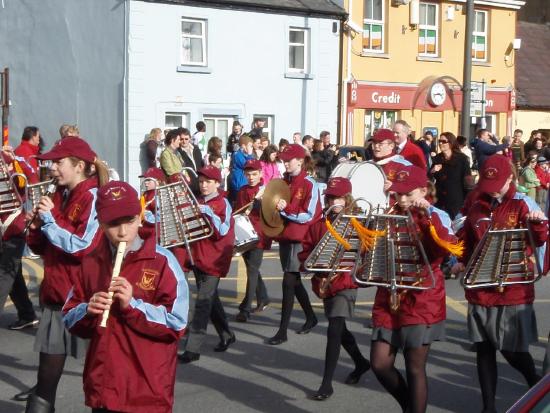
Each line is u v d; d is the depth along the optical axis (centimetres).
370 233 614
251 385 811
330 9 2834
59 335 624
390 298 624
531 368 696
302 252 776
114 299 460
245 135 1783
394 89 3023
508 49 3309
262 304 1137
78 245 605
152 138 2198
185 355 887
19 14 2811
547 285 1361
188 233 827
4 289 939
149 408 468
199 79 2603
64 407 741
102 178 624
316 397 766
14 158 927
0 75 1933
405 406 651
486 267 675
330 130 2880
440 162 1526
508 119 3341
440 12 3144
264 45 2716
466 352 942
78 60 2647
